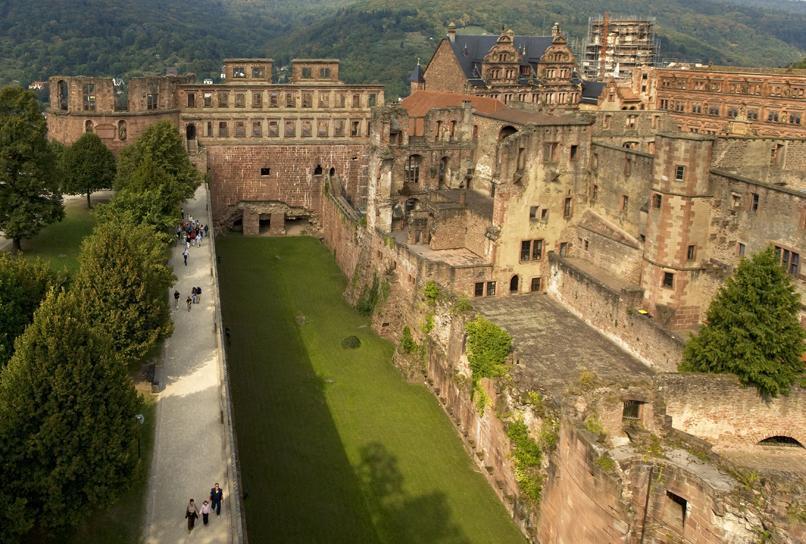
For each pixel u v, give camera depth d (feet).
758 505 128.67
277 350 274.77
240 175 443.32
